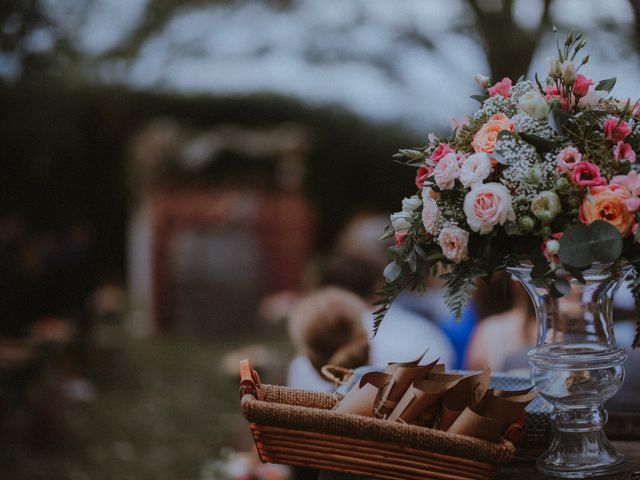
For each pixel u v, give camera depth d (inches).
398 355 131.2
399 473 60.6
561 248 57.7
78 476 239.1
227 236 487.8
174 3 251.0
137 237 524.1
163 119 544.1
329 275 185.0
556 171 60.7
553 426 69.2
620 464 65.7
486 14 205.8
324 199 617.9
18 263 336.8
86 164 553.3
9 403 268.7
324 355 106.7
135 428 293.1
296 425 60.2
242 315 484.7
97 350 360.5
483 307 132.6
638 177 58.8
